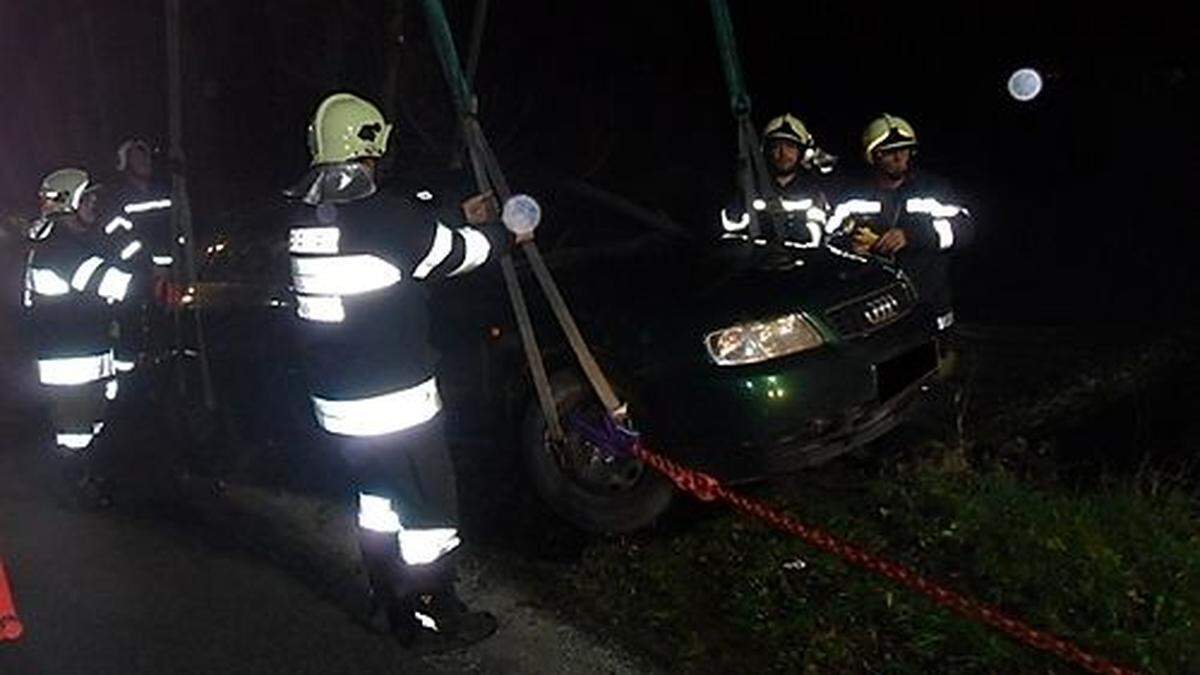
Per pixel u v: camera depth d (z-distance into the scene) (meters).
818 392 5.27
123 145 7.46
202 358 7.30
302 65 11.41
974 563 5.13
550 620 5.02
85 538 6.18
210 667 4.79
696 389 5.28
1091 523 5.37
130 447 7.46
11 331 10.55
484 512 6.13
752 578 5.11
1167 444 6.68
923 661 4.47
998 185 11.69
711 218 9.25
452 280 6.18
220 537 6.13
